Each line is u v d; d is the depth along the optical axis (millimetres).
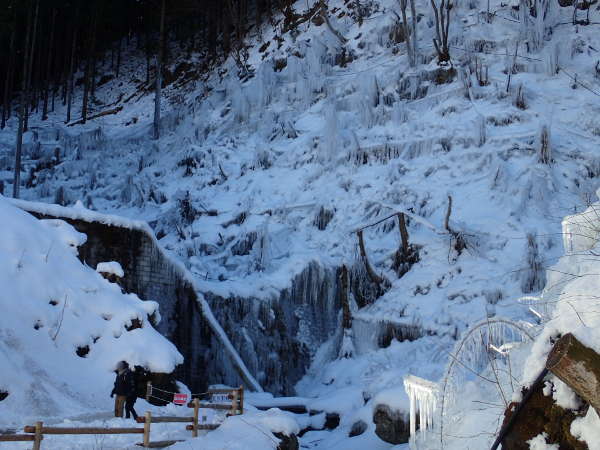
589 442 6219
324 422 23125
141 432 13523
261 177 39438
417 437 11078
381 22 45750
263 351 28562
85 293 20203
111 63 61281
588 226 8586
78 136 47156
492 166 32594
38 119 54250
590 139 33969
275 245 33812
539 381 6676
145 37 63344
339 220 34594
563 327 6742
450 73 39812
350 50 46000
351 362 28594
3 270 18672
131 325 20375
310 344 29969
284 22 52375
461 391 10305
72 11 59094
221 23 57531
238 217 36375
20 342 17500
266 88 45219
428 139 36219
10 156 45312
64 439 13430
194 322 26453
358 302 30562
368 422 20125
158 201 39781
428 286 29062
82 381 18094
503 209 30922
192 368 25875
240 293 28516
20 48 59000
